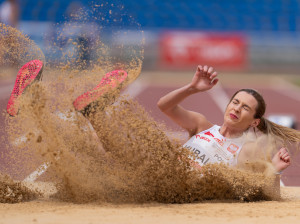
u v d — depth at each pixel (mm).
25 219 9891
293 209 12078
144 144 12844
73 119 13023
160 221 9906
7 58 14844
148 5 103875
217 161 14039
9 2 70562
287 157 13812
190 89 14406
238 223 9922
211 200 13484
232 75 100750
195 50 99250
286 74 102375
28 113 12680
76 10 15352
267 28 106375
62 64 14328
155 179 12820
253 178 13508
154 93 64375
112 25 15727
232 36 99812
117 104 13195
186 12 104812
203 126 15062
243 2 106188
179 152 13078
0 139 22781
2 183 13125
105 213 10695
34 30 84938
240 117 14117
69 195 12797
